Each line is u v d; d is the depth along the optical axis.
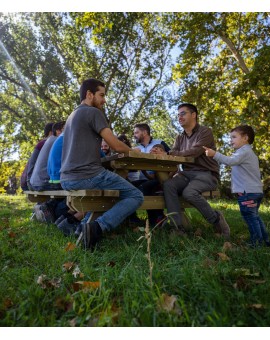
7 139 18.69
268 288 1.81
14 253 2.69
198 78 11.26
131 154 2.98
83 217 3.48
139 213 5.34
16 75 16.52
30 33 15.89
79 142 2.94
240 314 1.55
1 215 5.64
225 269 2.06
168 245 2.87
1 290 1.85
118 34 14.20
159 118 18.05
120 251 2.70
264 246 2.84
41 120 16.53
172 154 3.61
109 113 16.39
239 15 10.78
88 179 2.91
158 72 16.06
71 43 15.50
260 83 8.45
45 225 3.96
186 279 1.86
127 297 1.69
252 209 3.04
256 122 9.65
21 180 5.25
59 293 1.85
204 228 3.74
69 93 15.97
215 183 3.58
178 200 3.45
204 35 10.40
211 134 3.70
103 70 15.27
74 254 2.63
